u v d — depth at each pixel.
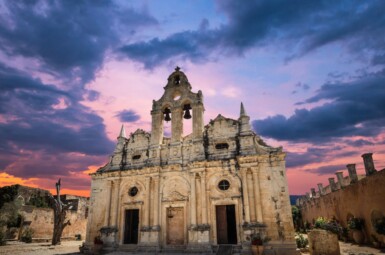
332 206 34.12
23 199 40.94
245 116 27.02
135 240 27.64
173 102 30.31
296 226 53.81
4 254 26.75
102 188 29.75
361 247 23.88
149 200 27.02
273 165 24.19
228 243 25.08
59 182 38.00
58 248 32.56
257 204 23.23
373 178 23.48
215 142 27.11
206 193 25.19
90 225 28.64
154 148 28.98
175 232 25.89
